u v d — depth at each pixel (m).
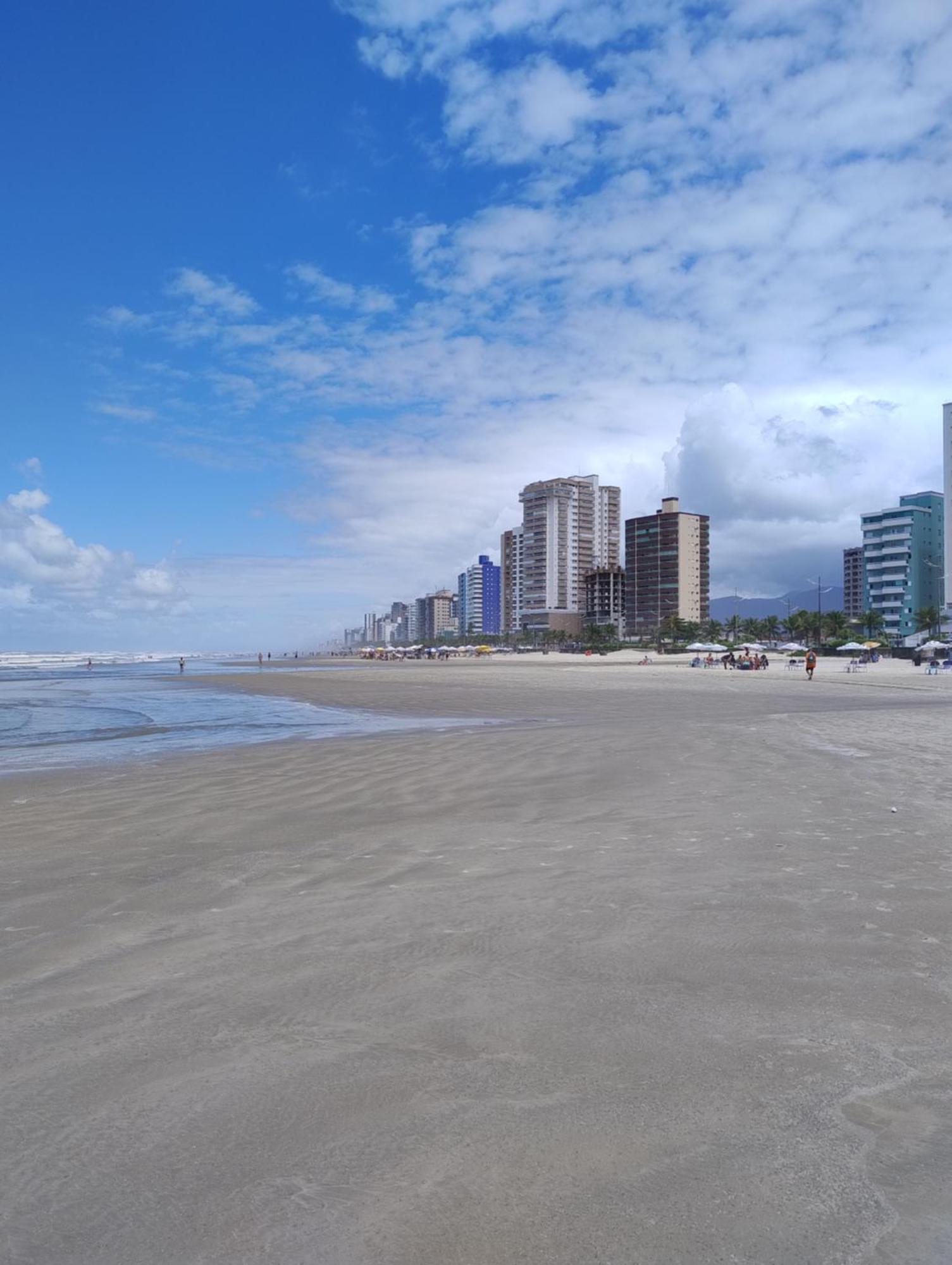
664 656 136.00
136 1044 3.51
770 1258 2.18
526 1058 3.33
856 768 11.98
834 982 4.10
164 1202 2.45
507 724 21.84
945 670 61.84
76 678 68.44
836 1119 2.85
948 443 113.12
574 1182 2.51
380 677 64.31
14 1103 3.03
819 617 142.75
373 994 4.05
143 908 5.66
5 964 4.56
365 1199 2.45
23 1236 2.31
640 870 6.41
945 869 6.30
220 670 91.81
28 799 10.84
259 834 8.27
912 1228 2.29
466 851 7.31
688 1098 3.00
